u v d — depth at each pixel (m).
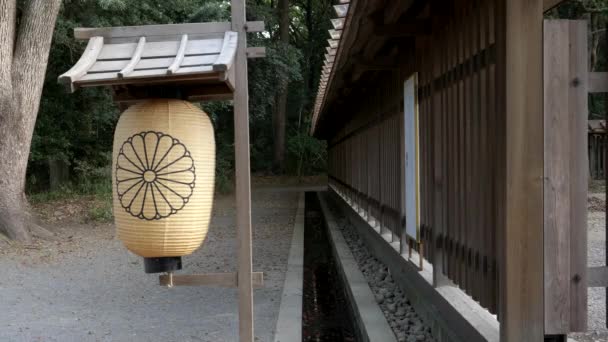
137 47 2.78
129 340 4.69
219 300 6.14
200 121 2.88
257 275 2.94
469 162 3.56
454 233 3.94
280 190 25.45
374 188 8.52
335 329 5.98
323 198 20.69
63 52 14.47
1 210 9.73
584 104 2.84
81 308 5.84
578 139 2.85
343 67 6.41
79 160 17.03
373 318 5.01
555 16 16.08
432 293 4.53
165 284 2.94
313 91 34.72
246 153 2.90
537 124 2.80
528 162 2.80
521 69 2.80
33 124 10.45
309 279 8.73
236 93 2.89
